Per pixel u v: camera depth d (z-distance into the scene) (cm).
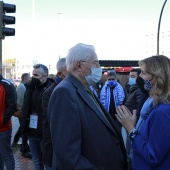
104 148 220
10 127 459
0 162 484
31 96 440
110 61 1922
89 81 235
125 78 1758
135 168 234
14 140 739
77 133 207
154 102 230
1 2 552
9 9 570
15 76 4756
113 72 693
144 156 217
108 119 248
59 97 210
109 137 227
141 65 241
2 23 555
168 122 210
